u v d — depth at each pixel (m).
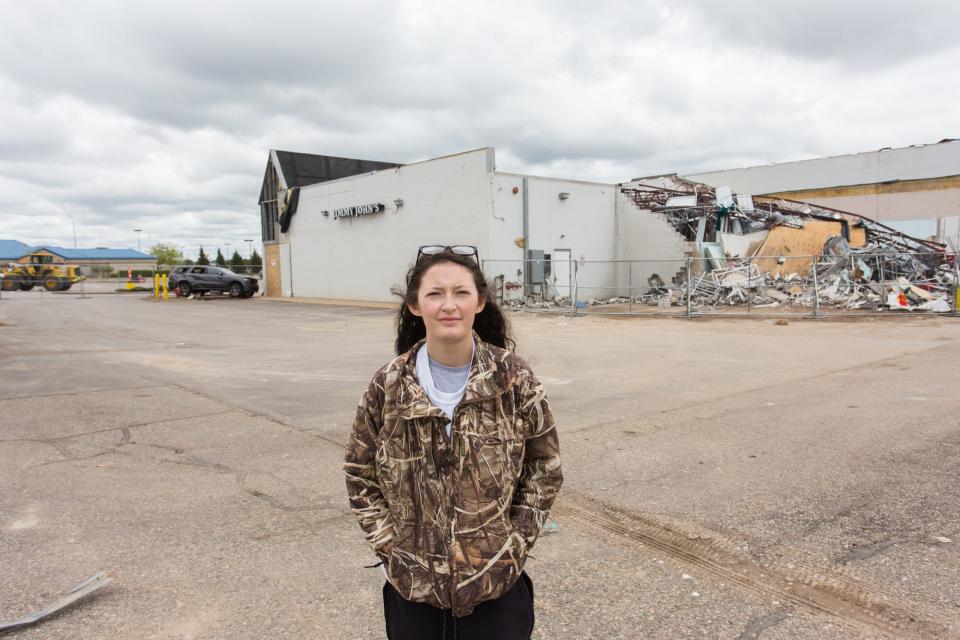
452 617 1.76
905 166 28.06
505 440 1.72
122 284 60.38
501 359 1.76
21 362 11.23
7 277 46.84
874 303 18.02
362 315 22.69
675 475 4.88
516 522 1.80
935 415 6.50
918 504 4.20
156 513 4.25
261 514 4.24
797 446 5.55
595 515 4.15
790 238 27.00
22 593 3.20
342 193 30.34
